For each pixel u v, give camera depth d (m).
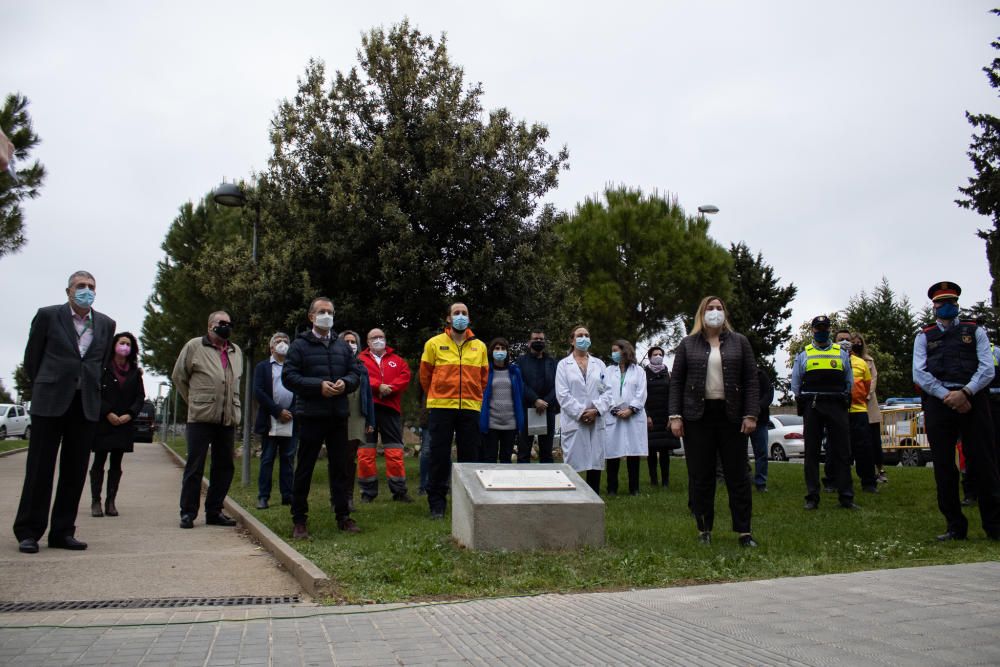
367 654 3.48
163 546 6.82
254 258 14.57
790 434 23.58
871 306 53.88
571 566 5.48
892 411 19.81
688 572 5.28
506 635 3.79
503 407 9.79
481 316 14.25
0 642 3.65
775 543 6.39
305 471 7.04
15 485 12.68
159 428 58.12
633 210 29.80
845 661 3.30
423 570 5.28
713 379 6.53
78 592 4.84
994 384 8.59
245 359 15.01
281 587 5.06
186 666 3.30
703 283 29.91
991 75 28.11
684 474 14.31
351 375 7.26
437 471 8.26
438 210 13.86
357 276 14.01
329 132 14.55
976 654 3.38
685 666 3.27
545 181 15.28
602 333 29.83
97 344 6.66
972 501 9.30
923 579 5.01
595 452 9.78
